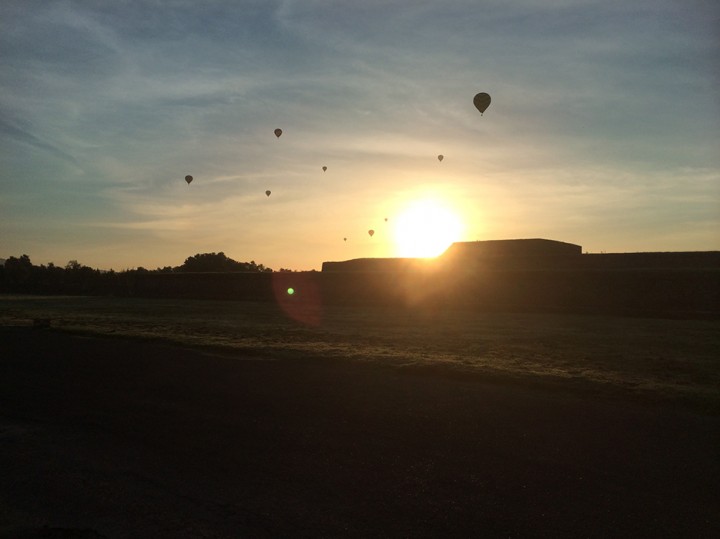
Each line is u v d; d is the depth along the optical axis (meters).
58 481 6.72
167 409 9.91
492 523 5.32
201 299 69.19
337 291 61.06
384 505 5.79
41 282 92.75
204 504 5.96
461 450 7.35
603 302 47.03
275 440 7.98
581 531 5.13
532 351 19.44
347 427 8.49
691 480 6.24
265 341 20.80
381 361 14.48
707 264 55.47
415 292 56.12
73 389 11.80
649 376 13.95
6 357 16.12
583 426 8.34
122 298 73.12
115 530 5.46
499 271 52.16
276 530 5.33
